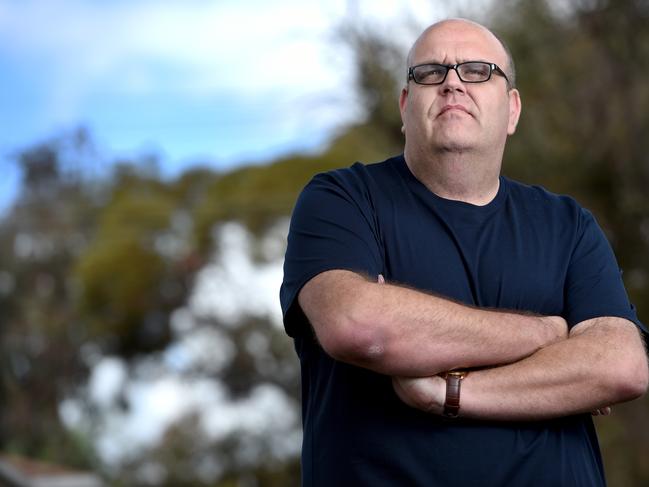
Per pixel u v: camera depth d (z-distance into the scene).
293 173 25.72
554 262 3.23
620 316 3.18
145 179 30.59
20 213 36.72
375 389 2.98
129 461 27.53
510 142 12.77
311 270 3.06
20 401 33.38
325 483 3.02
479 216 3.21
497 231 3.21
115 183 32.28
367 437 2.96
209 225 26.69
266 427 26.14
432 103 3.20
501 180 3.34
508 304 3.14
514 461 2.95
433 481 2.92
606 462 12.70
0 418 33.25
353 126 14.84
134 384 29.50
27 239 36.34
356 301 2.90
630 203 12.59
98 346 30.39
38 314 34.22
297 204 3.25
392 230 3.16
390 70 13.98
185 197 29.59
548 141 12.67
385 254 3.14
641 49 12.68
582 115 12.84
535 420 2.98
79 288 29.88
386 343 2.86
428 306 2.91
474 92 3.19
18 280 35.78
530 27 12.70
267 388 26.45
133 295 28.44
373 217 3.17
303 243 3.13
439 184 3.22
